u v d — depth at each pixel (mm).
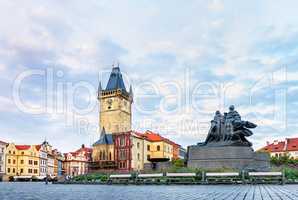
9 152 154625
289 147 156375
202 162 60219
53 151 189625
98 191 35031
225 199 22062
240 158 58656
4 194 31188
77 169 187625
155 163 71812
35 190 39500
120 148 139250
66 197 26266
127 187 43688
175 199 22703
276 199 21797
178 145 176375
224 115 62594
